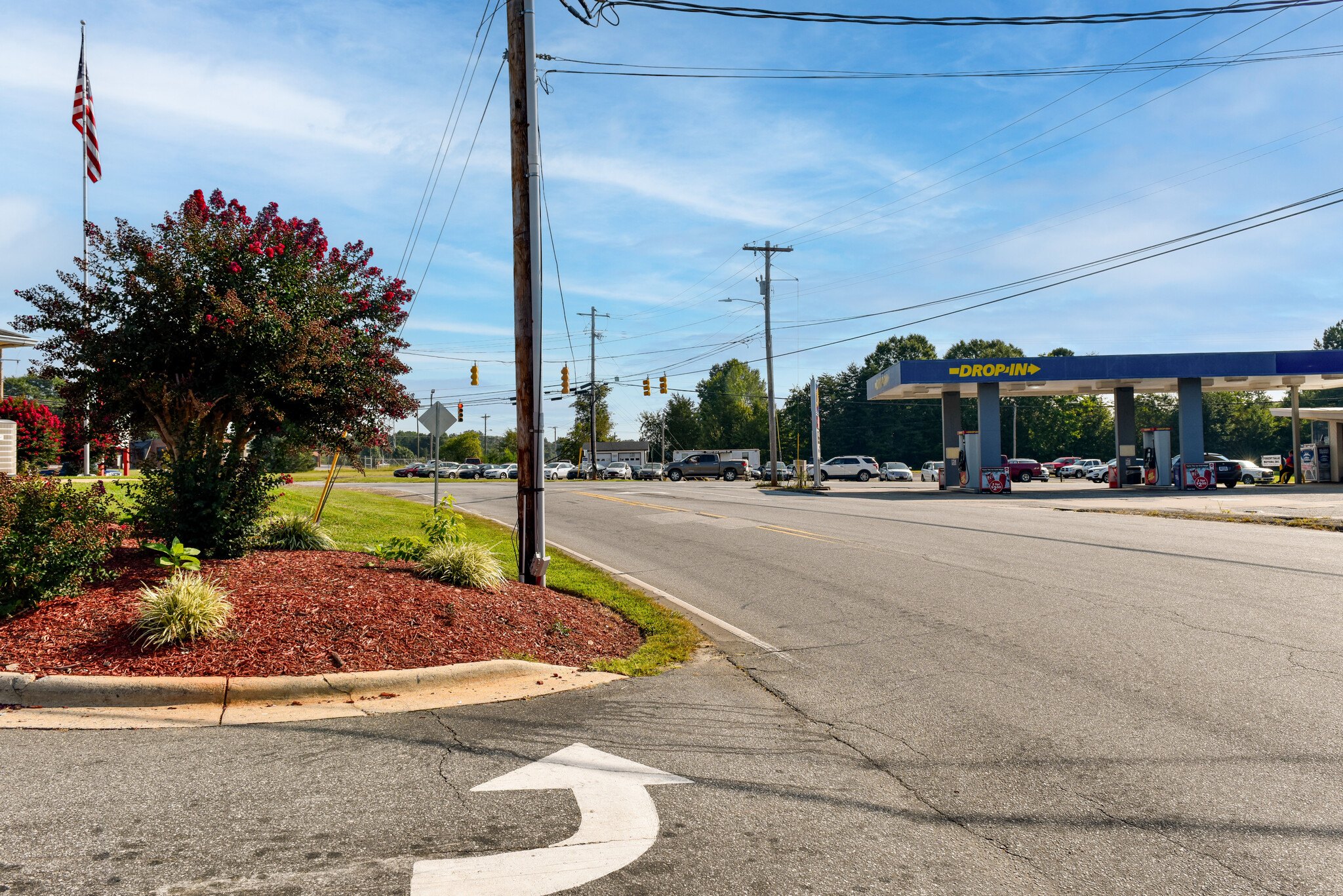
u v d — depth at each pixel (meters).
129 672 5.75
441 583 8.45
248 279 10.04
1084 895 3.35
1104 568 12.02
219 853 3.51
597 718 5.73
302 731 5.22
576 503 26.48
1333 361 33.97
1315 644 7.56
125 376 9.59
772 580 11.91
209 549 8.49
